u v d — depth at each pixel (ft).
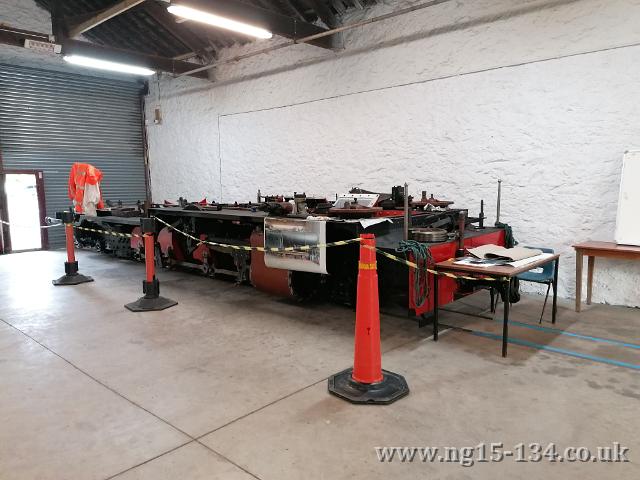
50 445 6.81
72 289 17.47
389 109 19.70
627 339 11.30
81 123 30.68
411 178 19.26
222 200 28.91
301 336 11.74
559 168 15.25
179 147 31.58
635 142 13.75
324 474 6.03
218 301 15.44
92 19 21.06
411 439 6.86
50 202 29.37
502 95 16.31
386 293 11.84
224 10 17.21
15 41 21.07
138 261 24.18
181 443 6.81
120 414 7.72
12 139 27.55
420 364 9.76
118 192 33.01
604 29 13.97
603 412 7.65
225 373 9.40
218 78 27.94
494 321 12.85
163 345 11.14
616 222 13.56
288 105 24.02
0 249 27.09
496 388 8.58
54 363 10.04
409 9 17.44
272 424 7.32
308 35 20.39
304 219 12.20
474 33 16.79
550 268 12.77
